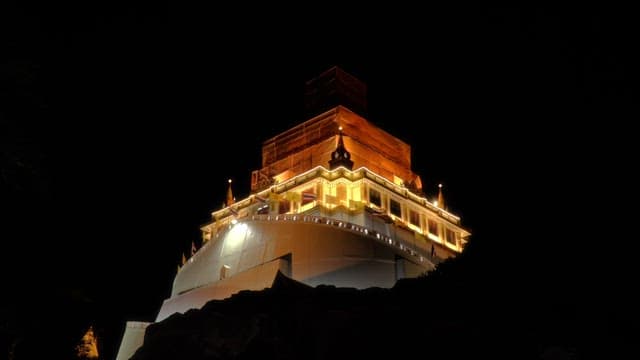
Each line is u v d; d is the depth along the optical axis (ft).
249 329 136.87
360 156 227.40
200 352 136.36
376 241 175.52
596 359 104.17
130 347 184.03
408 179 243.81
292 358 123.44
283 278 146.51
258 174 246.88
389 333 119.14
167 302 193.57
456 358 111.14
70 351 118.01
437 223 228.63
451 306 124.47
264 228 190.60
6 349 105.60
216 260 197.57
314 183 208.23
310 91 255.29
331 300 135.64
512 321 115.65
